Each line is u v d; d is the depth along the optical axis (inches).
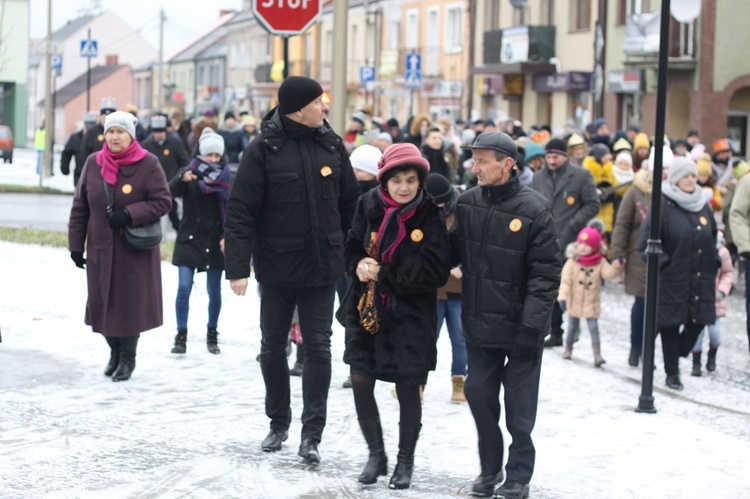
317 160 328.5
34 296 617.3
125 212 417.1
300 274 327.0
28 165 2593.5
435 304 306.3
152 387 419.8
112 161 421.1
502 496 293.0
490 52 2027.6
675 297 466.3
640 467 337.7
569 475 326.6
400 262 296.4
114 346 436.5
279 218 326.3
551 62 1871.3
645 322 417.1
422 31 2452.0
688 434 381.4
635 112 1675.7
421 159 294.7
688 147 982.4
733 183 812.6
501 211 293.6
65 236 905.5
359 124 923.4
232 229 325.1
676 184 472.4
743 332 637.9
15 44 3720.5
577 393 446.9
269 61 3309.5
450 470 326.6
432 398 422.9
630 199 511.8
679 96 1619.1
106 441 343.6
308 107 325.1
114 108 852.0
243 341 515.8
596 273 513.0
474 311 296.7
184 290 482.9
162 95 4638.3
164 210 424.2
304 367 331.6
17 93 3752.5
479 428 302.5
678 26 1585.9
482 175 294.7
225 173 483.5
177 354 482.0
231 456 332.2
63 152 935.7
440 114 2300.7
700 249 468.1
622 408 421.4
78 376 434.0
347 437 358.9
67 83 5482.3
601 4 1727.4
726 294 515.2
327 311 332.8
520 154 766.5
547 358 527.2
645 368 415.5
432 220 298.2
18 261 753.6
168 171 799.1
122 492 295.3
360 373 303.4
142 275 426.3
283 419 341.1
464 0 2234.3
